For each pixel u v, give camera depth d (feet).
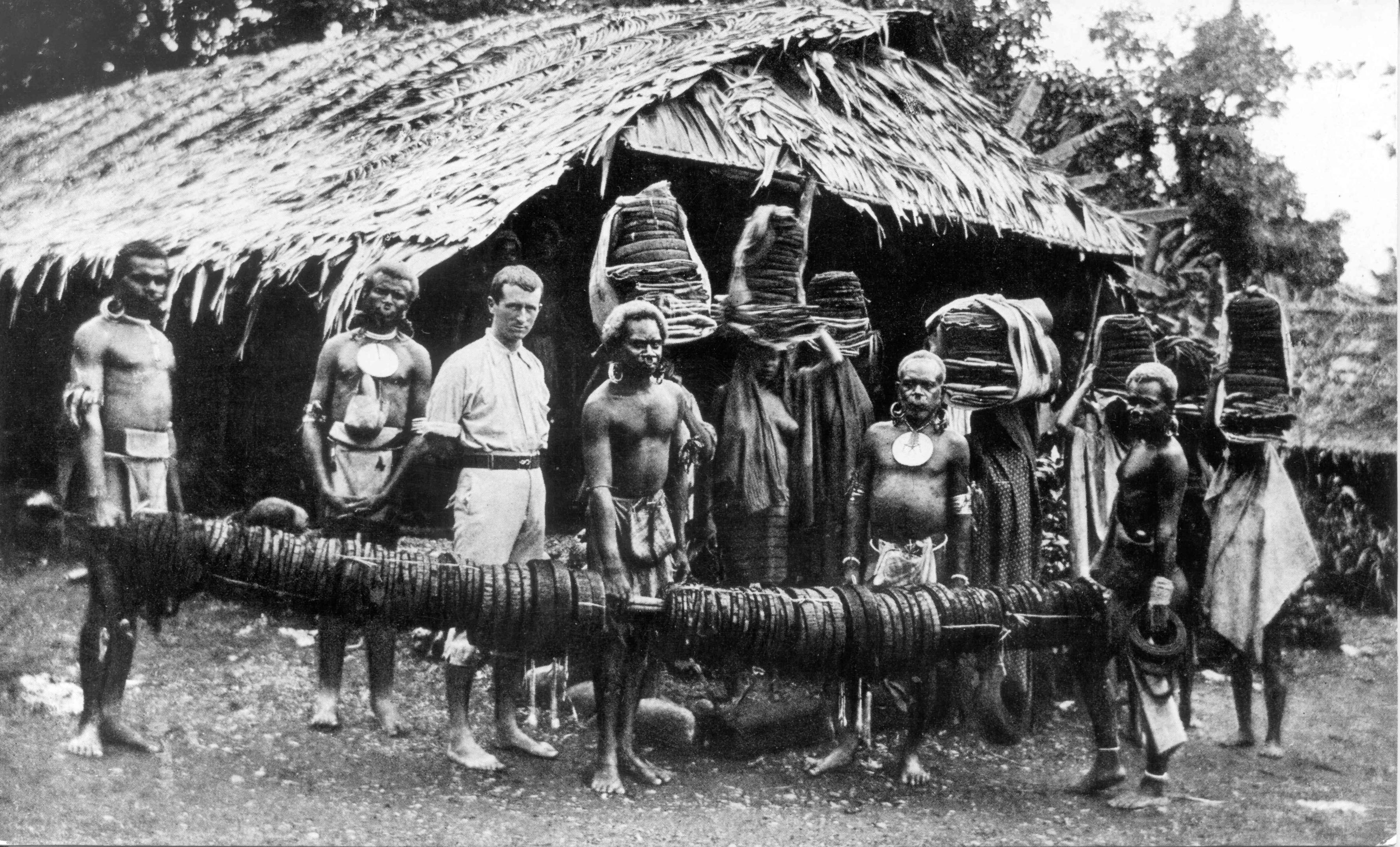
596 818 19.19
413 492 21.88
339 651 20.63
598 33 32.35
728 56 25.66
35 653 22.58
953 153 28.73
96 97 40.01
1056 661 24.36
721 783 20.71
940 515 21.74
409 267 21.06
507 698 20.56
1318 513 30.76
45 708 20.75
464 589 19.22
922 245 28.78
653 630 20.08
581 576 19.69
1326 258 33.19
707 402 24.95
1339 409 31.32
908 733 21.26
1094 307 30.66
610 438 20.70
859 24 28.25
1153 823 20.42
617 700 20.08
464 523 20.71
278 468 23.79
